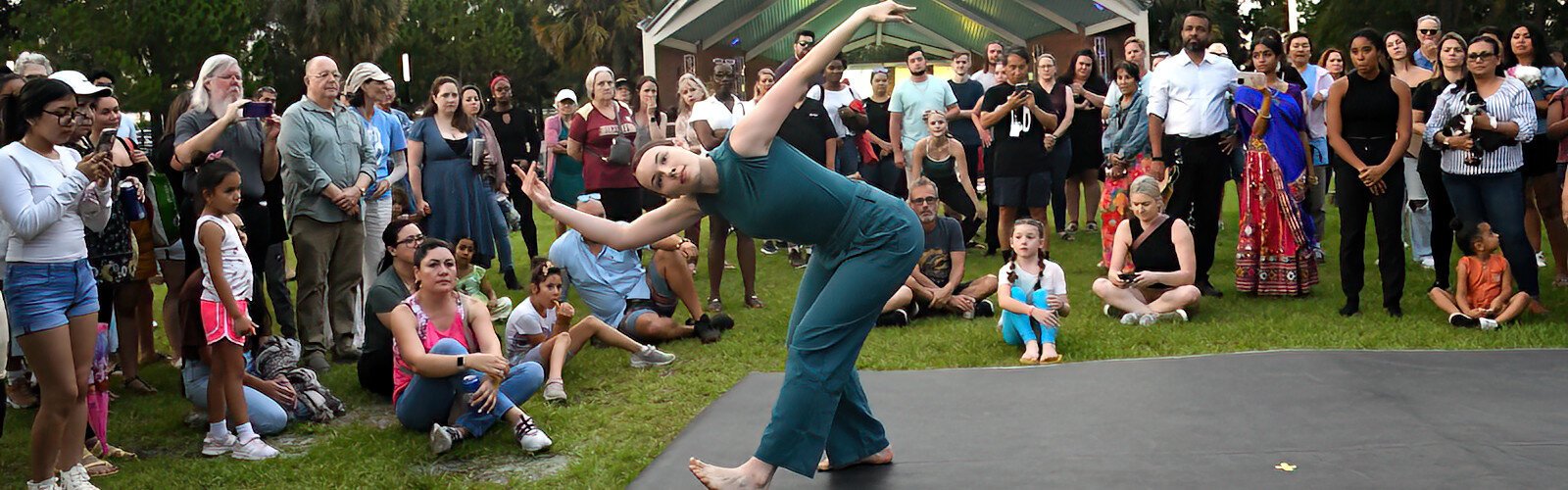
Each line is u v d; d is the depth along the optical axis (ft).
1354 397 16.38
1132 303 23.04
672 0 51.19
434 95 27.32
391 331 18.90
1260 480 12.98
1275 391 16.88
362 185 21.84
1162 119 25.99
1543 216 25.11
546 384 18.88
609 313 22.53
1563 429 14.44
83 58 67.72
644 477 14.37
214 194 16.43
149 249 19.70
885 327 23.44
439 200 27.14
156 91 66.33
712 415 17.12
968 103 35.47
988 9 63.67
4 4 71.77
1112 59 53.36
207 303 16.16
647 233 13.44
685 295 22.82
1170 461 13.87
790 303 26.61
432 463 15.87
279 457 16.26
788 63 29.63
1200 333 21.57
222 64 20.42
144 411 18.67
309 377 18.34
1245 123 25.14
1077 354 20.42
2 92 16.47
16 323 13.55
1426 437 14.33
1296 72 27.73
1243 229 25.22
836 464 14.08
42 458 13.79
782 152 12.39
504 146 32.83
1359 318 22.43
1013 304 20.43
